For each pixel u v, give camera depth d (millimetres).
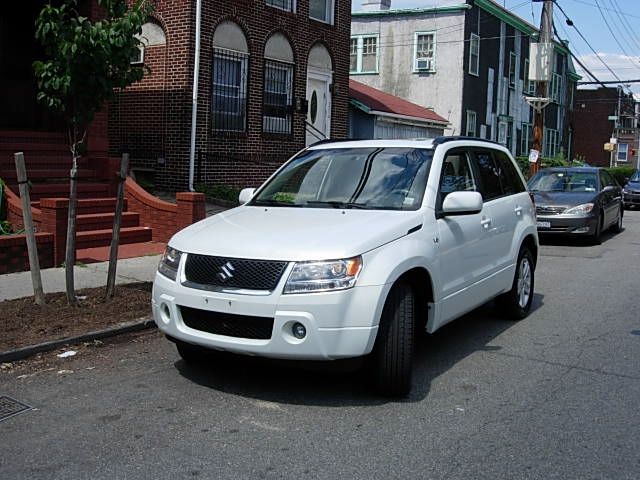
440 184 6047
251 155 16547
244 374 5691
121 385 5418
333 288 4684
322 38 18562
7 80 13398
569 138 44344
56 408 4941
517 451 4316
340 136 19797
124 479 3896
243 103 16297
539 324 7645
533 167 21562
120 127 15992
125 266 9594
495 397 5285
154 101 15422
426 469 4059
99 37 6480
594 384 5629
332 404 5066
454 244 5918
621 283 10164
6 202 9969
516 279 7578
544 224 14164
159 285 5273
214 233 5320
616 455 4277
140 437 4457
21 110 13547
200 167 15250
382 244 5039
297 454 4230
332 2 18938
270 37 16844
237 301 4766
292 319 4660
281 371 5777
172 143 15281
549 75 21188
